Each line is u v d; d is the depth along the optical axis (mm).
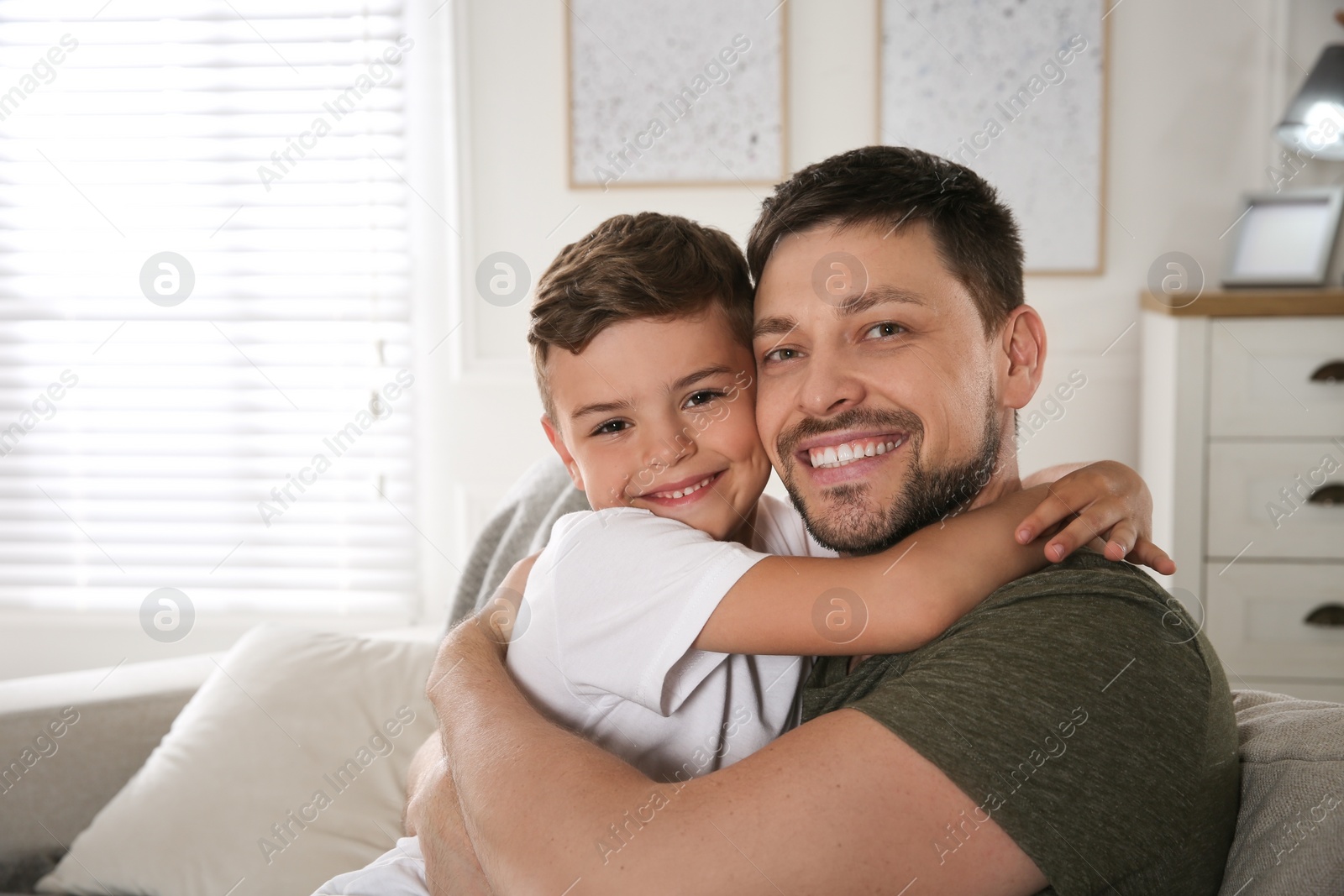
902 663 761
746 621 776
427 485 2660
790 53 2508
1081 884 643
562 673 857
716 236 1019
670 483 961
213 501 2645
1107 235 2482
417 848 967
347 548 2658
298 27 2557
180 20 2559
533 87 2549
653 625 803
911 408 807
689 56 2516
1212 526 2090
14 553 2652
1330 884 654
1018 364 885
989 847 641
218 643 2674
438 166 2592
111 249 2586
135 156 2568
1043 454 2521
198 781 1423
